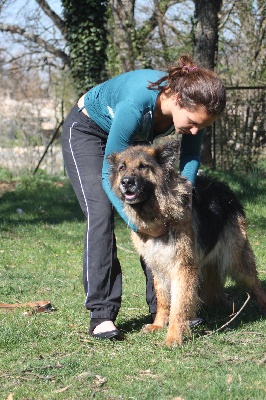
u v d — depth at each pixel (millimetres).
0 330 4730
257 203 11445
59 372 3885
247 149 14617
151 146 4609
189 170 4656
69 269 7562
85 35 15883
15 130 16844
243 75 16328
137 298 5941
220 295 5633
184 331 4477
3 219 10859
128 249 8562
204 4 14586
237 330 4742
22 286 6551
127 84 4273
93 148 4605
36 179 15391
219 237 5312
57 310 5559
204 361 3980
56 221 10719
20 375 3850
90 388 3607
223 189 5523
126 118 4133
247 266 5504
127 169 4348
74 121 4656
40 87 17734
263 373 3686
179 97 4074
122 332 4820
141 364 4004
